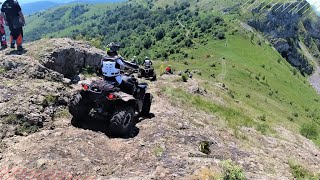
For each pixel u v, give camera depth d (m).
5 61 6.28
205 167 4.13
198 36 112.50
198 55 93.50
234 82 65.56
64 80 6.82
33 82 5.96
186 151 4.65
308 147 8.70
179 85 12.53
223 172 3.90
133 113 4.88
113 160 4.18
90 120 5.19
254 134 7.57
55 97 5.54
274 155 6.02
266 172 4.69
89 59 8.43
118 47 4.90
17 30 7.28
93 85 4.63
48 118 5.03
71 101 4.94
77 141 4.47
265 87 73.00
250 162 4.89
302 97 86.00
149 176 3.83
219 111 9.49
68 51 7.73
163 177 3.84
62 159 3.99
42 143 4.29
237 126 7.94
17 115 4.74
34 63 6.50
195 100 9.82
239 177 3.81
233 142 6.20
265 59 99.06
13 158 3.91
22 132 4.56
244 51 99.62
